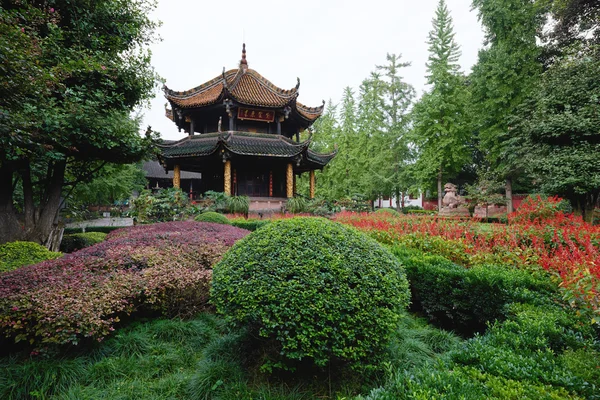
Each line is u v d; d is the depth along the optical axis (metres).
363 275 3.27
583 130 11.51
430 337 4.25
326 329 2.98
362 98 33.84
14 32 5.01
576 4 17.94
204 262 5.78
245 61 23.16
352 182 30.95
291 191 20.62
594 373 2.29
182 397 3.28
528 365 2.35
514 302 3.68
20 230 8.79
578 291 3.00
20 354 3.83
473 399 1.93
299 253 3.35
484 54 23.08
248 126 21.28
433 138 26.28
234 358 3.81
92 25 8.90
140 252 5.43
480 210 25.20
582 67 13.35
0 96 5.23
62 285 4.10
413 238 7.18
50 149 7.13
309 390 3.23
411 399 1.96
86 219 19.70
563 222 7.22
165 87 19.81
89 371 3.59
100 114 8.55
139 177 33.69
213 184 22.17
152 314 5.05
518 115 18.06
